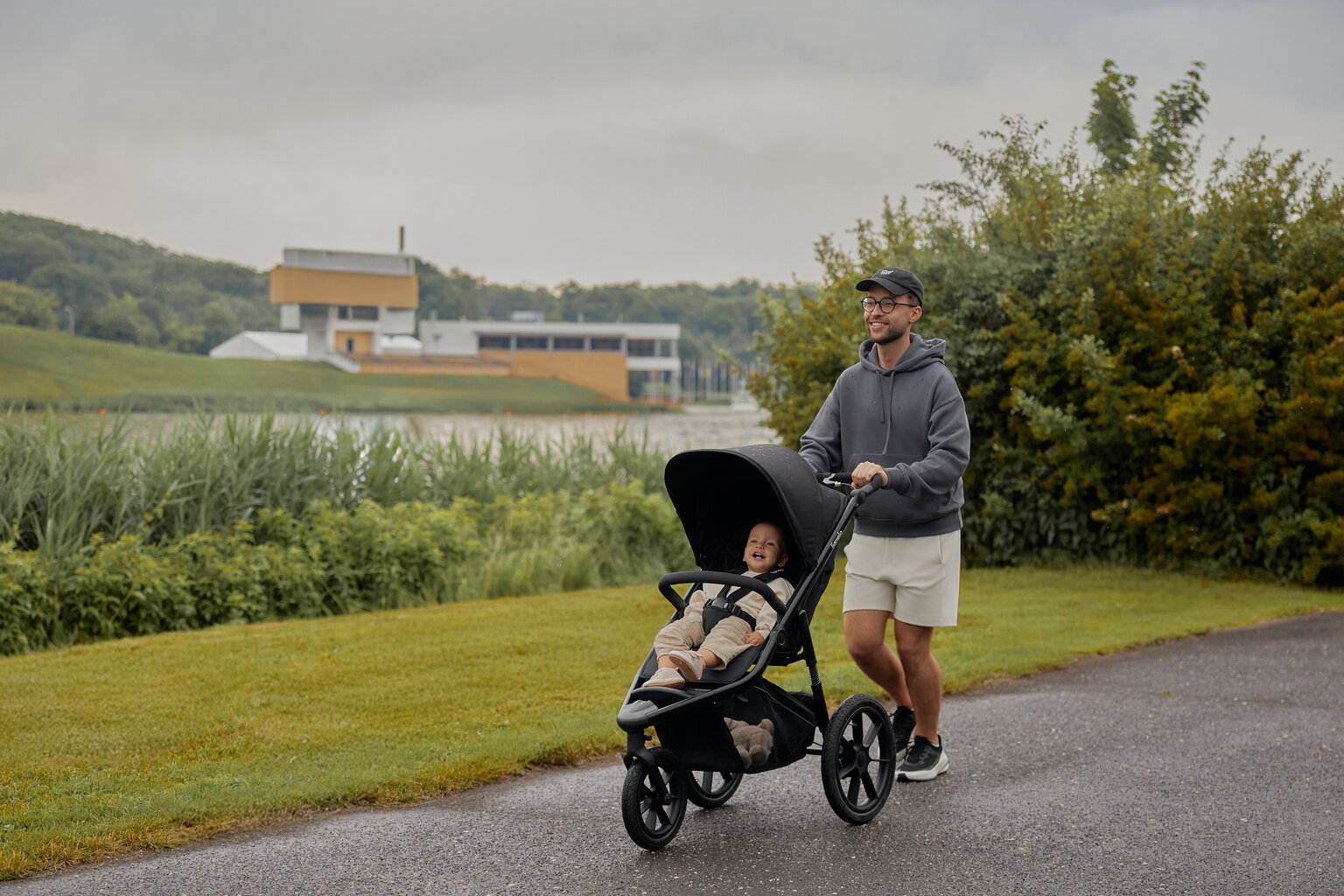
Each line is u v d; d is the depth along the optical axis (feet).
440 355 437.99
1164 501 38.09
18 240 581.12
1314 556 35.35
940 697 17.11
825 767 14.70
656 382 499.92
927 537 16.12
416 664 24.95
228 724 20.08
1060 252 40.68
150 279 622.54
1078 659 25.84
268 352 409.08
